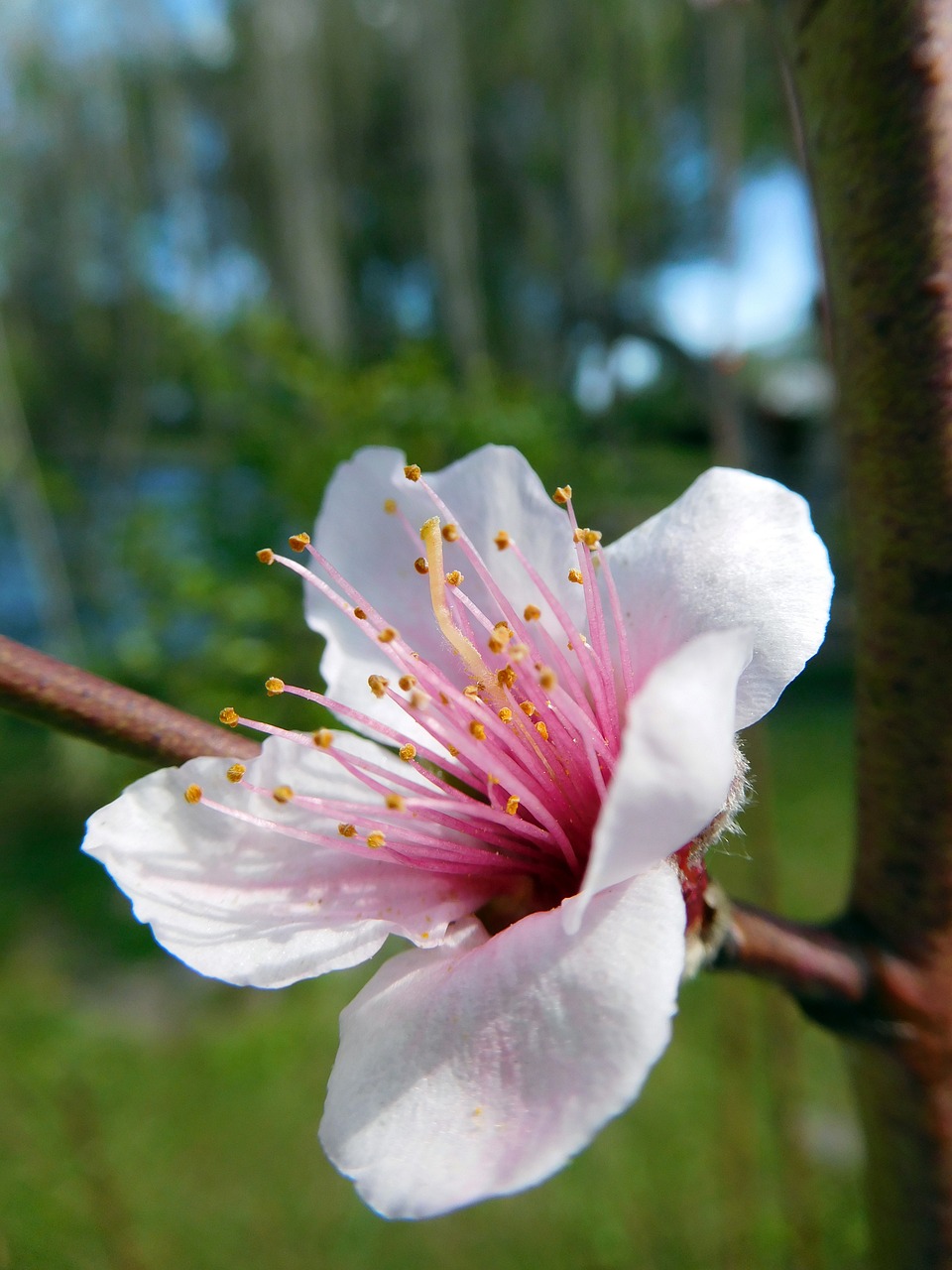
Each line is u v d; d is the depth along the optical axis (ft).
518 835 0.16
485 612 0.17
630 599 0.16
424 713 0.17
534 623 0.17
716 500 0.16
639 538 0.16
